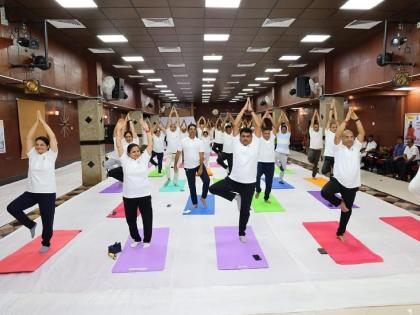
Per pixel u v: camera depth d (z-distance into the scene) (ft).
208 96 75.77
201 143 17.63
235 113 97.60
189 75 43.21
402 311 8.48
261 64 36.04
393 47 21.08
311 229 14.47
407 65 20.68
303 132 56.85
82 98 28.14
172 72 40.45
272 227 14.93
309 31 23.41
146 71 39.27
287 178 27.66
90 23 20.51
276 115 55.62
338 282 9.93
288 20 20.97
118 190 23.84
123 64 34.32
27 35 19.60
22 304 9.04
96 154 27.50
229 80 48.93
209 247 12.70
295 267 10.92
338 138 12.44
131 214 12.34
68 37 23.25
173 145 25.39
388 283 9.84
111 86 29.76
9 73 17.94
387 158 28.78
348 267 10.87
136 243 12.82
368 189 22.70
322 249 12.20
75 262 11.59
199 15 19.65
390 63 20.72
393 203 18.99
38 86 18.75
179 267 11.05
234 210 17.71
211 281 10.09
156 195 21.58
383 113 34.04
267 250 12.34
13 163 27.63
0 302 9.15
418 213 16.97
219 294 9.36
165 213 17.34
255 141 12.93
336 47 28.32
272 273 10.53
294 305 8.78
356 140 12.43
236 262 11.22
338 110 32.78
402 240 13.21
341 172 12.26
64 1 17.02
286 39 25.52
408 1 17.83
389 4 18.24
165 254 12.07
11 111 27.45
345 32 23.70
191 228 14.92
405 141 30.76
